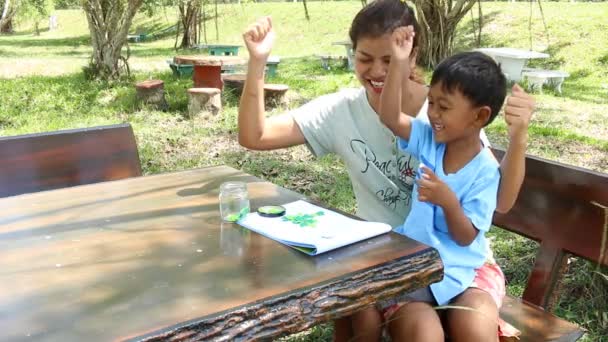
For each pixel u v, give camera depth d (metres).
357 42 2.02
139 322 1.23
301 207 1.93
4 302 1.31
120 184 2.18
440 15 10.80
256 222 1.77
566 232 2.20
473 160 1.86
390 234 1.72
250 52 1.94
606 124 7.27
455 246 1.89
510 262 3.31
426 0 10.65
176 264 1.50
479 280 1.89
